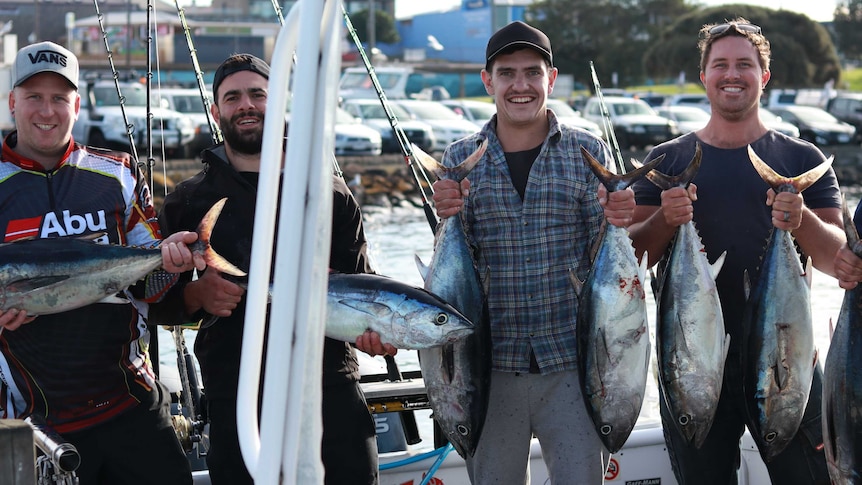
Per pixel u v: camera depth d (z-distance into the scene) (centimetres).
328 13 188
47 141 346
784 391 357
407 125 2944
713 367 358
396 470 420
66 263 325
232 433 368
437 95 4034
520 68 377
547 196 379
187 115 2628
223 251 369
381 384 425
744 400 370
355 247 385
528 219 380
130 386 358
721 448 389
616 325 355
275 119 198
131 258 326
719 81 384
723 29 388
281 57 198
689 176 356
